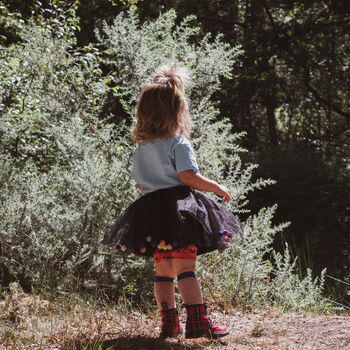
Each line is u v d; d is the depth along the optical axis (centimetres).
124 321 360
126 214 314
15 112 570
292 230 1095
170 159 302
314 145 1911
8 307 354
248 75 1667
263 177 1151
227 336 321
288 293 458
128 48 479
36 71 542
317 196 1126
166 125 305
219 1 1675
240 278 443
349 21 1642
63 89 498
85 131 506
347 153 1852
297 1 1639
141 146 314
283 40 1678
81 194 434
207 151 451
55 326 332
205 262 444
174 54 485
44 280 412
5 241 427
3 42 811
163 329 311
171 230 289
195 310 297
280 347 293
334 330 323
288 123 2077
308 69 1773
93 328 334
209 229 296
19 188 481
